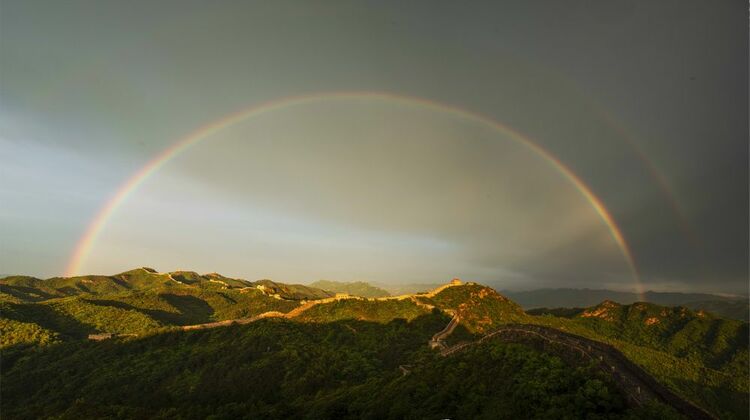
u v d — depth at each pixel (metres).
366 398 70.69
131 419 83.81
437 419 51.06
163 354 139.12
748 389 162.75
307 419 68.94
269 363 117.12
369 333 153.38
